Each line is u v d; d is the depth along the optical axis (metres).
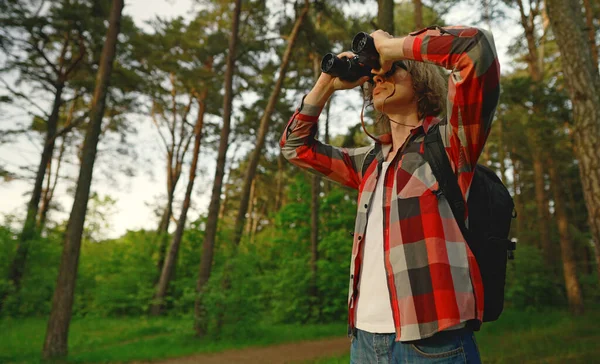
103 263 19.22
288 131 1.41
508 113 14.57
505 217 0.99
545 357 5.70
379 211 1.07
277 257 16.39
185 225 19.39
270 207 34.38
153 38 16.97
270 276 12.88
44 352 8.12
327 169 1.37
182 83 19.39
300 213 15.43
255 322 10.16
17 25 14.76
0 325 13.33
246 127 20.28
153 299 17.78
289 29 12.23
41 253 16.58
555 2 5.07
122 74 16.20
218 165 11.20
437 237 0.91
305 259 14.77
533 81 12.30
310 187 15.77
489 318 0.92
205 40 17.94
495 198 1.00
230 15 17.64
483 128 0.88
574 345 6.58
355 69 1.12
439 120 1.08
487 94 0.84
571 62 4.92
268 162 24.30
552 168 14.04
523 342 7.19
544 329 9.12
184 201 19.30
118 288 17.86
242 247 11.28
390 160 1.09
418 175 0.98
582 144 4.78
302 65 16.17
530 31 12.57
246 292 10.23
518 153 15.91
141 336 11.66
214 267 11.23
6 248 15.86
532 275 14.80
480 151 0.91
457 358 0.85
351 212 14.98
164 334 11.66
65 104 18.73
